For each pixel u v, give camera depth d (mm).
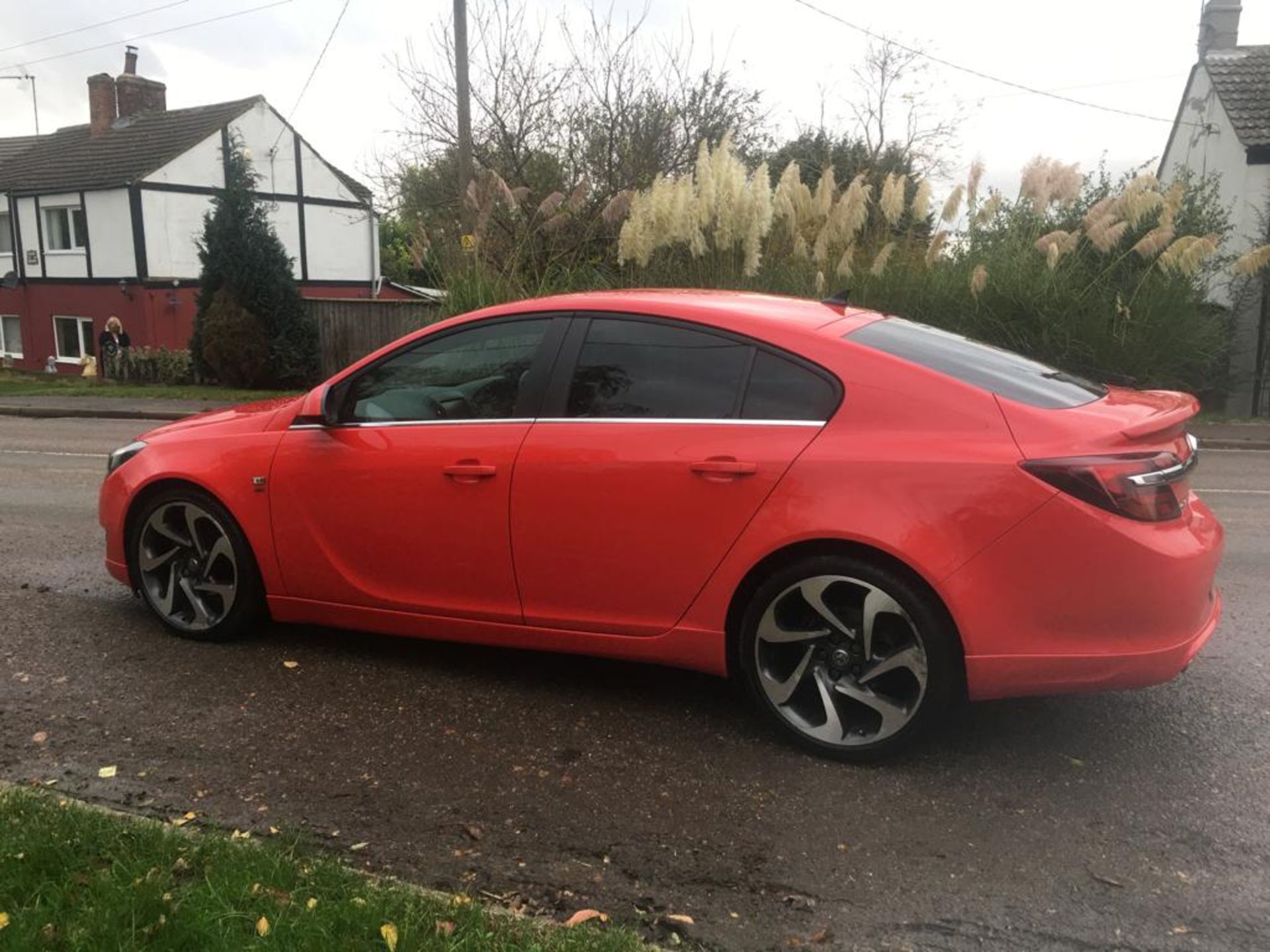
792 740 3664
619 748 3658
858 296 13195
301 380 21781
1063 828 3125
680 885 2818
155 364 22922
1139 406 3604
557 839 3051
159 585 4797
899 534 3307
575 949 2396
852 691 3504
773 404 3584
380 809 3213
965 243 13930
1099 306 13242
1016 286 13234
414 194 22016
